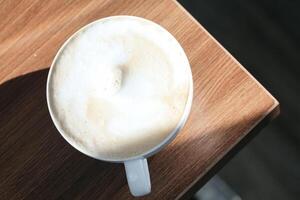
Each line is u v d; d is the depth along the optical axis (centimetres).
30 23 39
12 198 36
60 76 32
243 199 66
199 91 35
